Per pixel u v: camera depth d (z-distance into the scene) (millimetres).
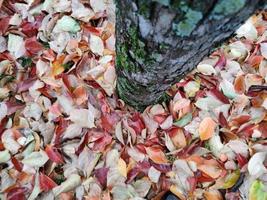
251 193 638
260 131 664
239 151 651
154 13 368
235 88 686
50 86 676
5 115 665
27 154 649
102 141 651
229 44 708
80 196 633
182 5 337
